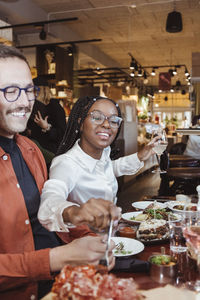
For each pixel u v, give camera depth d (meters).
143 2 7.37
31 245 1.20
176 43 10.92
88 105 1.55
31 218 1.28
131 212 1.81
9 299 0.95
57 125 3.31
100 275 0.71
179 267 1.05
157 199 2.20
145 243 1.36
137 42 10.84
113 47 11.51
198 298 0.83
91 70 11.65
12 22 7.69
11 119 1.13
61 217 0.98
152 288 0.82
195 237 0.95
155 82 18.92
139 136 9.77
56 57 7.89
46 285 1.17
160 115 21.72
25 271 0.92
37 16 7.74
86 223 0.89
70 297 0.66
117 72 13.15
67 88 8.52
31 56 9.14
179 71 15.76
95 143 1.54
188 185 3.98
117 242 1.36
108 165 1.78
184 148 5.93
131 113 8.42
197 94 8.87
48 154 2.68
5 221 1.13
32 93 1.18
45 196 1.20
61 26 8.85
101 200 0.88
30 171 1.32
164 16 8.26
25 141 1.38
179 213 1.67
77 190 1.57
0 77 1.10
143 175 8.63
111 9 7.84
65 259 0.91
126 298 0.67
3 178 1.16
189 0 7.20
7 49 1.12
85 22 8.80
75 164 1.54
